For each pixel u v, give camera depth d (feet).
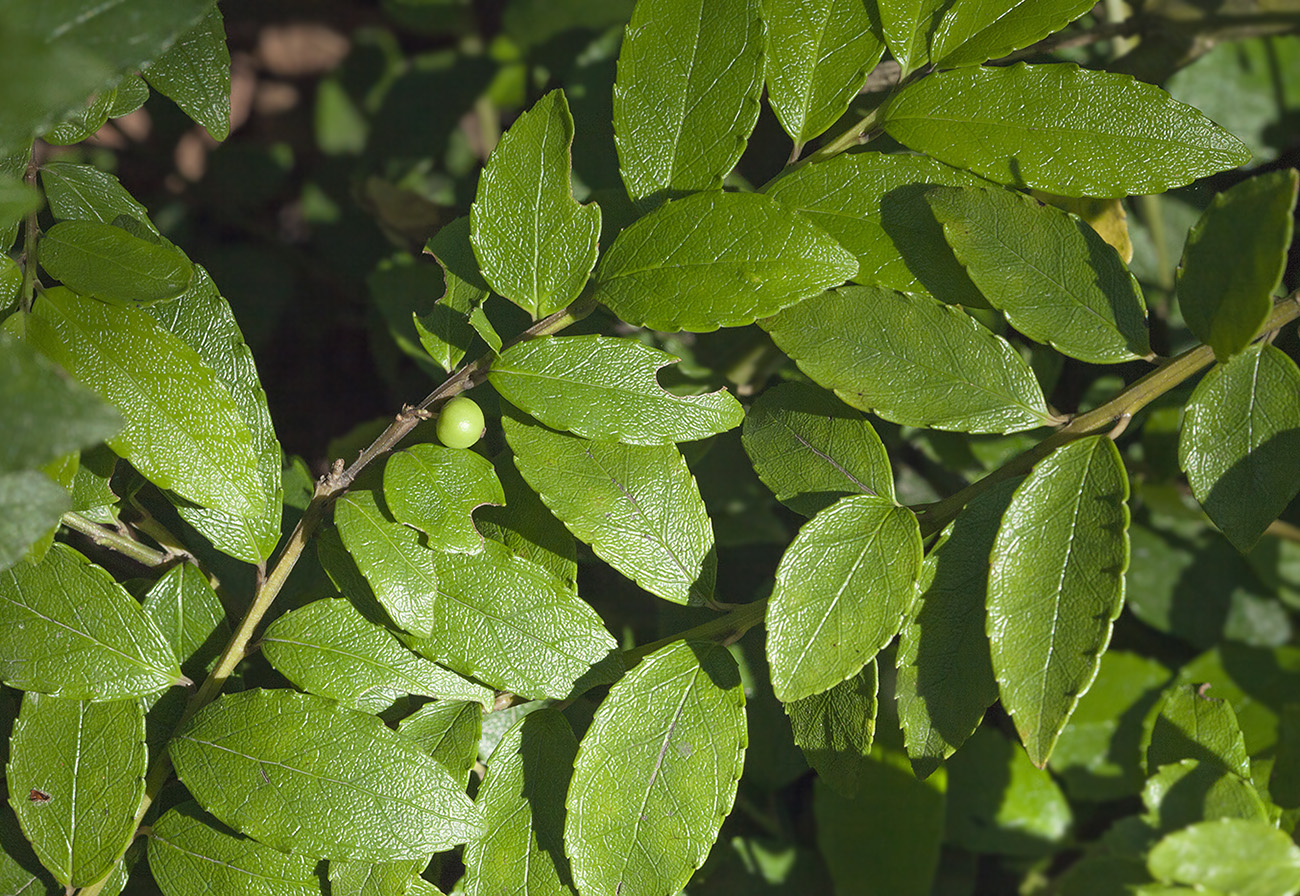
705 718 1.43
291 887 1.44
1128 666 1.83
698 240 1.43
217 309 1.46
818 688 1.40
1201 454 1.41
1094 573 1.39
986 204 1.43
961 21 1.46
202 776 1.42
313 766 1.42
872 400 1.42
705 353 1.79
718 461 1.80
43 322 1.41
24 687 1.42
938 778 1.73
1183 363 1.42
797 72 1.47
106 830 1.42
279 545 1.58
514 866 1.44
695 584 1.45
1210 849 1.37
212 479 1.40
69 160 1.49
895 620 1.40
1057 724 1.38
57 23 1.31
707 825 1.42
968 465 1.77
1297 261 1.69
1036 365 1.67
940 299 1.44
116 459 1.44
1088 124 1.44
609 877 1.41
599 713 1.42
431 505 1.42
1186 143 1.44
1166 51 1.79
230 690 1.49
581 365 1.43
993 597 1.40
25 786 1.42
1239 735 1.44
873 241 1.45
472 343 1.59
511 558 1.44
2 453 1.28
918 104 1.46
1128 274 1.43
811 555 1.41
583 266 1.44
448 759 1.45
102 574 1.44
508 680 1.43
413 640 1.43
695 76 1.45
